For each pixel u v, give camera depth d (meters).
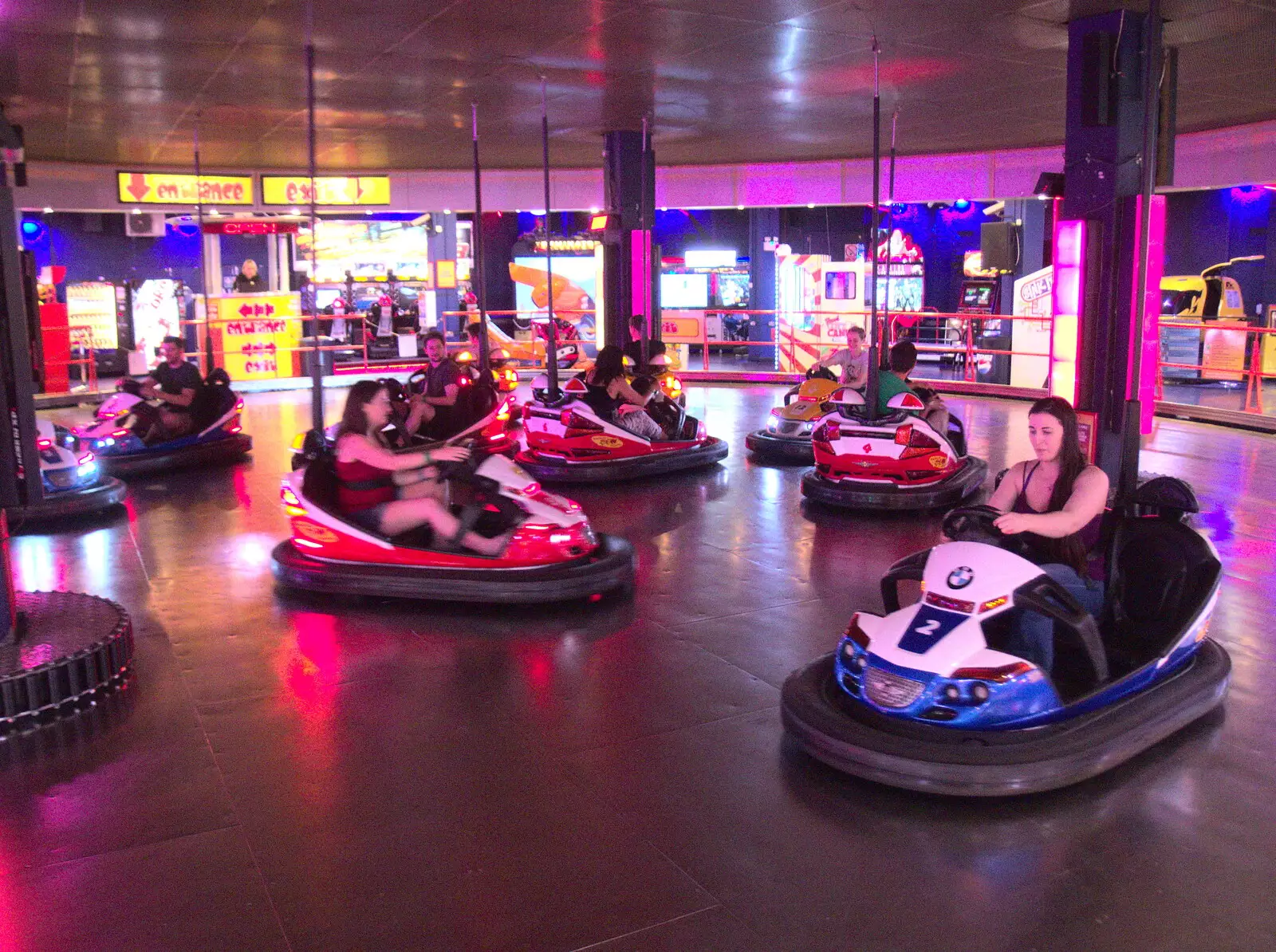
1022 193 11.83
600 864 2.41
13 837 2.57
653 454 7.19
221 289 14.94
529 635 4.00
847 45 6.56
